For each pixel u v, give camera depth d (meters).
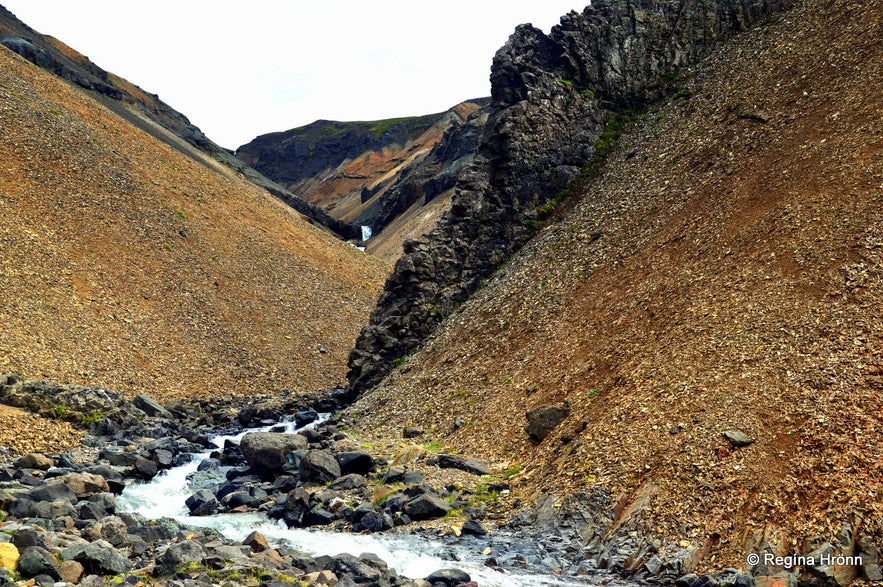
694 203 31.16
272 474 25.50
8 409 29.27
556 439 22.05
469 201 42.12
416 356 37.16
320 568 16.23
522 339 30.98
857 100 29.34
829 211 24.27
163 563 14.94
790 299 21.59
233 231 68.50
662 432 19.02
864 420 16.56
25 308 39.94
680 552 15.77
